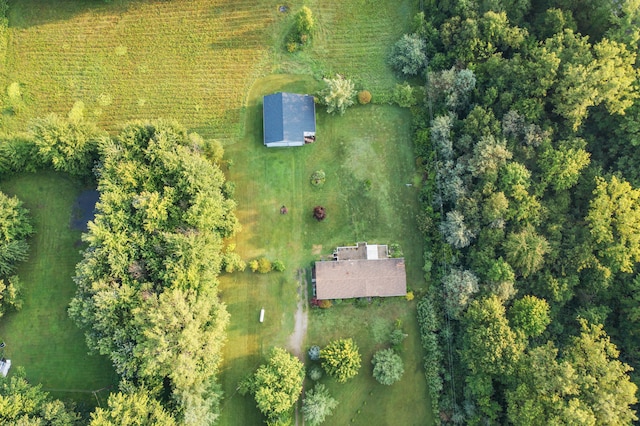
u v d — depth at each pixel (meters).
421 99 68.81
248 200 67.12
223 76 69.94
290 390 58.84
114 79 69.75
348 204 67.56
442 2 67.44
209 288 59.06
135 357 55.72
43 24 70.88
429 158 66.44
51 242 65.81
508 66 62.53
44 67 69.88
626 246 58.53
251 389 60.47
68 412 57.53
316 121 68.69
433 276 65.62
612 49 58.97
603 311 59.75
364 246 66.06
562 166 59.91
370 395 63.88
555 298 59.72
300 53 70.62
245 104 69.25
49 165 66.06
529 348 58.56
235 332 64.62
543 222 61.69
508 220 61.91
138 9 71.38
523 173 59.84
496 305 58.25
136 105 69.12
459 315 61.47
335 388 63.75
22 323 64.25
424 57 67.19
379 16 71.38
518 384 56.41
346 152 68.50
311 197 67.56
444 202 65.19
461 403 62.47
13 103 68.75
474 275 61.09
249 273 65.56
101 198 58.72
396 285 64.50
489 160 60.34
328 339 64.94
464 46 65.06
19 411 55.09
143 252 58.06
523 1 64.12
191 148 63.38
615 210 59.16
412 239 67.12
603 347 56.00
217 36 70.94
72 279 64.00
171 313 54.44
